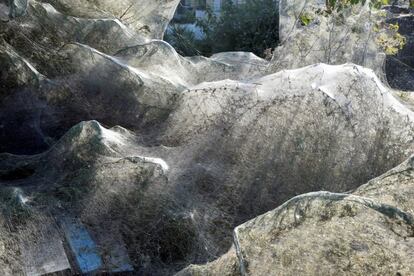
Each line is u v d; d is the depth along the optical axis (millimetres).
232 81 3979
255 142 3592
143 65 4707
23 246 2820
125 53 4719
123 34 4980
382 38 5160
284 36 5965
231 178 3385
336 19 5117
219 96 3848
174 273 2848
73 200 3145
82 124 3549
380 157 3496
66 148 3531
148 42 4895
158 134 3939
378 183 2789
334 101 3564
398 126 3611
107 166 3285
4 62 4156
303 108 3605
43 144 3988
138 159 3268
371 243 2330
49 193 3180
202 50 8398
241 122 3691
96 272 2807
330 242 2381
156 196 3195
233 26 8398
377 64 5156
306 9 5473
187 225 3045
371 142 3525
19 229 2891
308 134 3543
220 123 3750
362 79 3670
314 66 3805
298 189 3355
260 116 3666
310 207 2477
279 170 3439
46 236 2896
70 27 4734
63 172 3436
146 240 3004
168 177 3277
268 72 5082
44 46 4488
